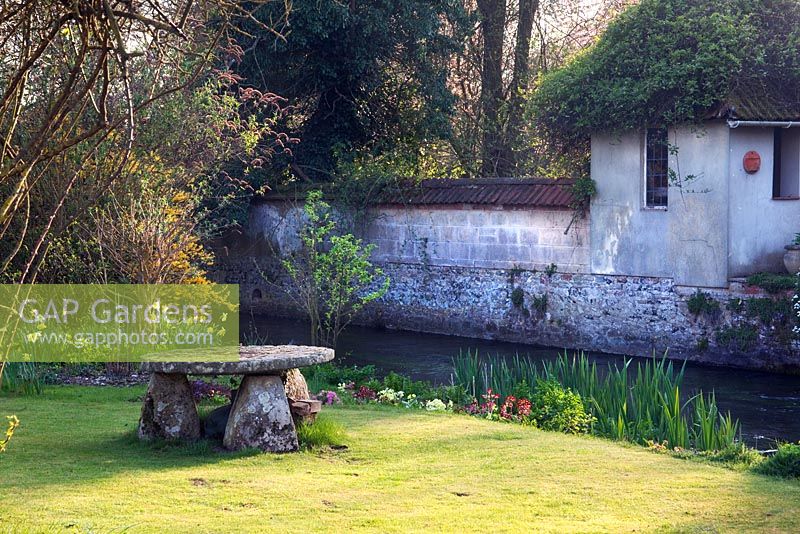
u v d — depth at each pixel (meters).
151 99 4.30
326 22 20.78
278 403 7.97
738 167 15.81
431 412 10.17
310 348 8.70
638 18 16.31
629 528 5.75
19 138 10.88
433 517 5.95
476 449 8.12
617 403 10.31
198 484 6.78
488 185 19.77
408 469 7.36
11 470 7.11
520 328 18.98
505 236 19.16
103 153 11.95
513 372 11.97
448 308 20.31
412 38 22.28
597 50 16.95
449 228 20.22
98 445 8.02
